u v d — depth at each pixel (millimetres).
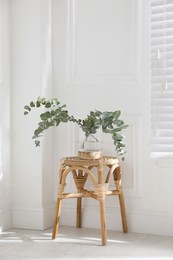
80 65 3443
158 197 3215
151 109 3193
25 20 3400
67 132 3482
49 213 3471
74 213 3502
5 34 3383
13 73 3447
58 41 3498
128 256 2715
